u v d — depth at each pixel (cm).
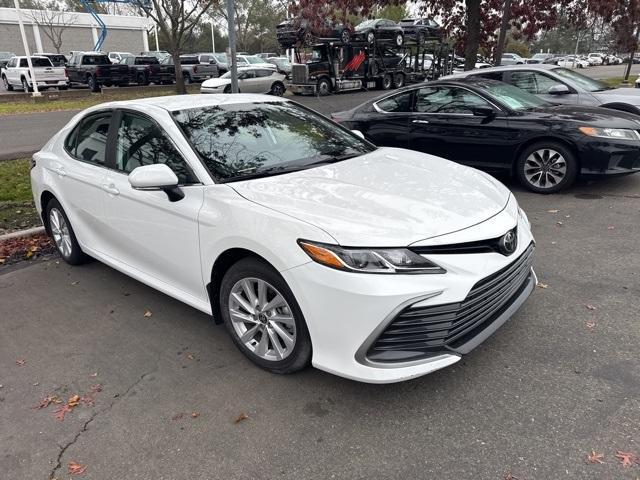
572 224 545
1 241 546
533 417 262
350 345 256
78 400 292
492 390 284
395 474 232
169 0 1961
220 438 259
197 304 340
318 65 2206
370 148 418
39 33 4297
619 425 253
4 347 352
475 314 273
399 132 753
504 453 240
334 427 262
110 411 282
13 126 1480
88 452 254
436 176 341
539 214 582
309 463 241
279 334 292
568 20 1321
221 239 298
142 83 2822
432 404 276
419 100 740
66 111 1853
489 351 320
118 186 374
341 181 319
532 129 642
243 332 313
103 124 413
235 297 310
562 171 641
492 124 669
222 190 309
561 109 679
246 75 2152
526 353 317
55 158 462
